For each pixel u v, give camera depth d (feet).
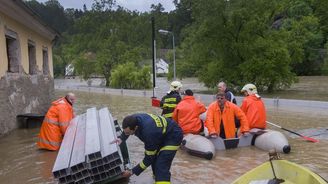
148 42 206.39
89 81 162.61
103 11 204.64
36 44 59.16
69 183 20.25
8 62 46.70
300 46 92.89
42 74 62.18
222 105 30.89
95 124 28.68
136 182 22.79
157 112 57.16
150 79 130.62
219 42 83.97
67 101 33.60
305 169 17.15
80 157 20.77
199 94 84.69
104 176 20.31
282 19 166.81
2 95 39.45
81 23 201.98
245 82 82.94
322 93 83.20
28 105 50.31
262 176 18.31
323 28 169.99
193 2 85.35
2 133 38.68
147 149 19.01
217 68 84.53
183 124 31.48
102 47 158.51
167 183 18.86
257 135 31.19
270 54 80.53
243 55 82.84
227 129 30.96
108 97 93.81
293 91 89.81
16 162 28.73
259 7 81.56
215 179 23.13
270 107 60.70
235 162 26.81
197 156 28.55
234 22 81.41
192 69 111.34
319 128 39.47
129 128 18.60
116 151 19.86
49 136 32.45
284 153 28.84
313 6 167.63
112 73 136.15
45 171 26.09
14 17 44.93
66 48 234.58
